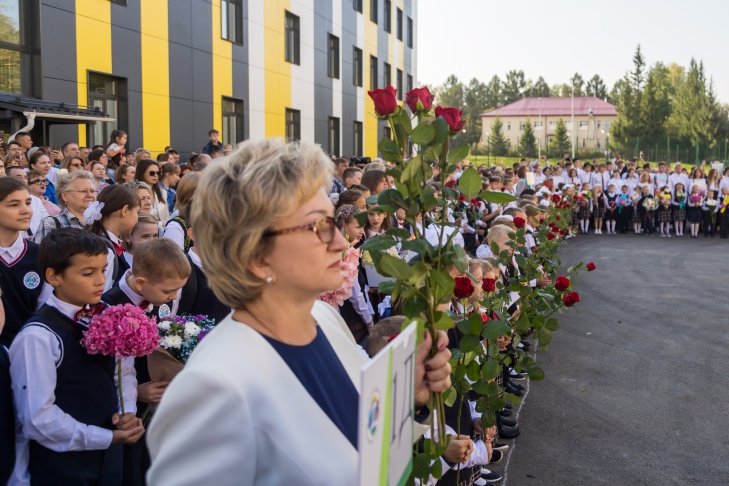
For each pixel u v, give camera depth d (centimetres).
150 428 143
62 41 1205
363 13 2872
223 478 135
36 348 269
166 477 138
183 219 471
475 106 13212
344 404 155
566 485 442
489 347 309
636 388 636
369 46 2959
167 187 827
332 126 2578
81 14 1249
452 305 369
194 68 1617
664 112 7312
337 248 155
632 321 912
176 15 1538
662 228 2048
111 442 278
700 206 2000
